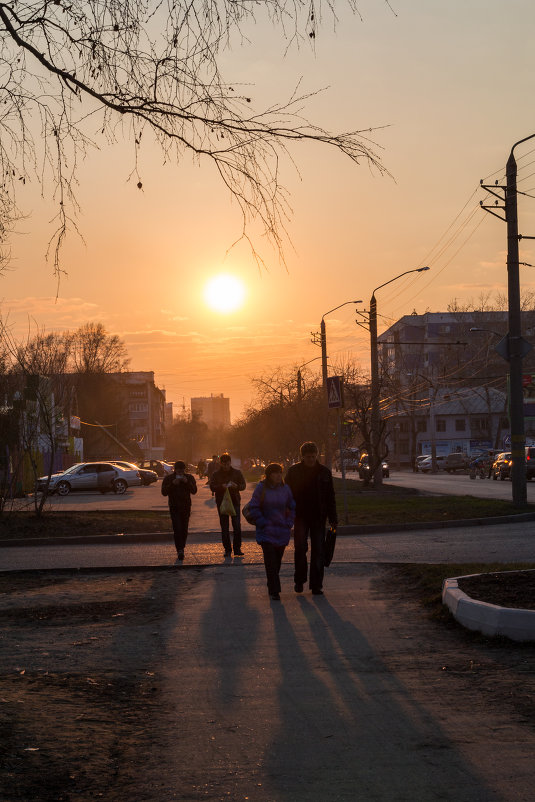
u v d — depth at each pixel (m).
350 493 36.94
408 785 4.46
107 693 6.45
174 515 15.58
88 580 13.09
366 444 41.44
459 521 21.48
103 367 96.19
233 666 7.30
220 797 4.36
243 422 98.62
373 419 41.19
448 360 106.56
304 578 11.22
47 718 5.72
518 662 7.18
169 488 15.53
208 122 5.70
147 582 12.73
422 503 27.98
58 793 4.41
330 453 55.19
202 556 16.16
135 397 142.00
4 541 19.52
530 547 15.96
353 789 4.43
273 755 4.99
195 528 22.28
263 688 6.54
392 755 4.93
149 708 6.04
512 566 11.77
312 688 6.50
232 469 16.14
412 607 10.01
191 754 5.04
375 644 8.05
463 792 4.34
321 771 4.71
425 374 111.12
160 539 19.73
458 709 5.85
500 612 8.09
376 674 6.91
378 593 11.11
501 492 39.34
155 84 5.62
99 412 95.69
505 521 22.23
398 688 6.45
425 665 7.19
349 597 10.86
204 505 34.34
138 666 7.37
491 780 4.49
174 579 12.97
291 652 7.79
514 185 25.52
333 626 8.97
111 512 27.98
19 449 25.03
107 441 98.31
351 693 6.33
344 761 4.86
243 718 5.76
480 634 8.27
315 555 11.16
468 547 16.38
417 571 12.40
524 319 97.19
